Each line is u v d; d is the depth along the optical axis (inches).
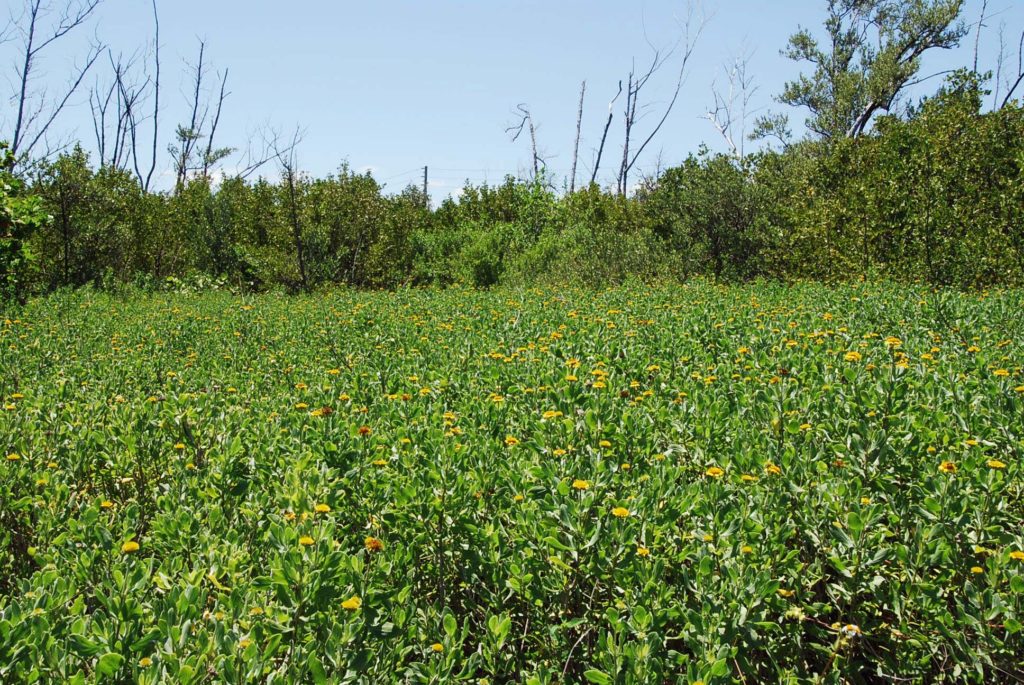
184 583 104.3
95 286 732.7
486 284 777.6
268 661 89.7
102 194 754.8
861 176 655.1
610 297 481.7
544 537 115.8
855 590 113.4
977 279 521.7
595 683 95.0
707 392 189.3
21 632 87.3
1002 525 127.6
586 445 150.8
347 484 130.4
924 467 130.2
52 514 138.3
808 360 212.2
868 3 1288.1
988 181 550.9
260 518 130.0
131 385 270.1
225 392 245.1
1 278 596.1
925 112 594.6
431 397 210.5
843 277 591.2
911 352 235.1
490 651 109.3
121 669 84.9
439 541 123.7
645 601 104.3
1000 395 164.6
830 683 108.6
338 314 472.7
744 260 740.0
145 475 165.9
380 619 102.1
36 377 278.7
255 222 915.4
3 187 589.6
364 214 862.5
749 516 118.7
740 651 107.9
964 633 108.7
